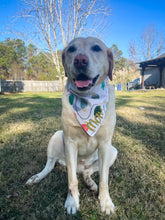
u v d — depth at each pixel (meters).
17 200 0.66
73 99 0.66
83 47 0.66
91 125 0.64
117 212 0.62
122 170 0.87
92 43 0.68
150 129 1.51
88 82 0.63
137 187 0.75
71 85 0.69
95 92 0.67
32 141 1.22
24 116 2.01
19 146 1.13
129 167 0.90
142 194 0.70
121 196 0.69
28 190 0.71
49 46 6.91
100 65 0.68
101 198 0.65
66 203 0.64
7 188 0.72
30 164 0.91
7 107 2.68
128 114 2.11
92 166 0.79
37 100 3.74
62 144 0.79
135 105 2.88
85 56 0.61
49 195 0.69
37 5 6.05
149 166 0.90
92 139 0.67
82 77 0.64
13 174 0.81
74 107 0.65
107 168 0.67
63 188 0.74
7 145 1.15
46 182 0.76
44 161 0.95
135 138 1.31
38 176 0.77
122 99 3.87
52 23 6.54
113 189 0.73
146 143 1.21
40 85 8.59
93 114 0.64
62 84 7.64
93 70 0.64
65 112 0.67
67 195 0.69
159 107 2.65
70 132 0.67
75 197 0.65
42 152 1.05
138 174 0.83
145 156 1.02
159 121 1.77
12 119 1.86
